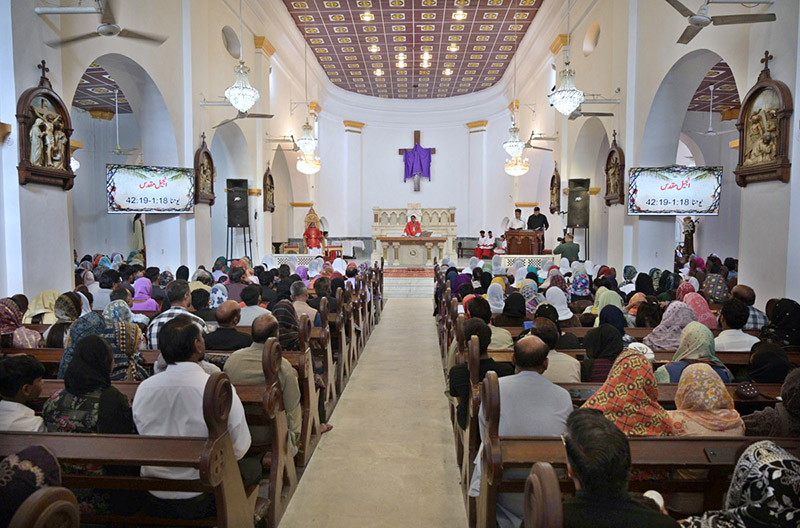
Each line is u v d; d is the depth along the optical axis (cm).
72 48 650
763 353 357
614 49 1015
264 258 1248
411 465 426
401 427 509
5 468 148
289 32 1430
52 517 125
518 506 272
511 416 267
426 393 616
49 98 603
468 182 2212
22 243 570
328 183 2098
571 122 1283
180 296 454
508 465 230
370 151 2280
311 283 948
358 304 778
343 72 1862
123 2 750
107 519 259
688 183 850
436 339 915
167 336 260
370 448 459
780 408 254
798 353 425
